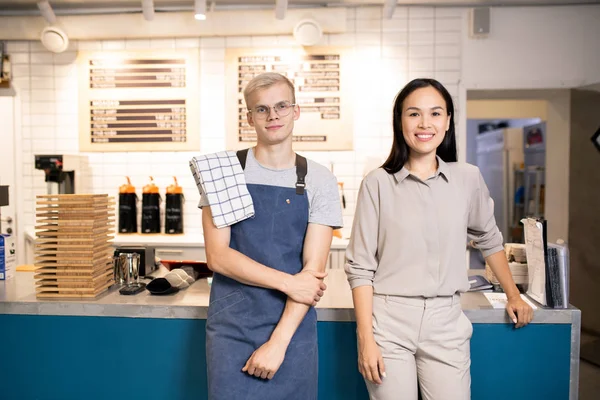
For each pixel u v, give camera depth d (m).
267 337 1.47
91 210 1.94
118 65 3.95
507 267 1.74
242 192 1.46
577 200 3.98
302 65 3.86
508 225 5.96
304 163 1.54
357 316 1.54
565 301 1.73
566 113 4.14
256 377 1.46
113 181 4.02
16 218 4.06
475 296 1.92
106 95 3.97
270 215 1.48
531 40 3.81
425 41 3.85
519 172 5.86
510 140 5.95
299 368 1.47
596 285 3.84
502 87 3.84
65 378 1.86
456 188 1.57
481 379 1.77
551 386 1.76
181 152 3.98
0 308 1.86
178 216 3.85
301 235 1.51
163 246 3.60
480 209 1.64
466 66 3.84
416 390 1.53
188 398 1.82
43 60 4.00
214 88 3.95
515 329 1.75
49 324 1.85
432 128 1.52
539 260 1.79
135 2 3.75
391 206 1.55
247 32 3.78
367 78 3.88
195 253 3.58
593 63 3.79
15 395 1.88
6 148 4.04
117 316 1.83
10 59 4.01
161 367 1.82
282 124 1.47
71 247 1.93
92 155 4.02
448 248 1.53
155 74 3.94
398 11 3.85
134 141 3.98
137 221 3.98
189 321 1.80
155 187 3.86
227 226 1.47
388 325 1.52
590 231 3.87
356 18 3.86
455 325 1.55
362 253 1.58
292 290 1.42
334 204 1.54
